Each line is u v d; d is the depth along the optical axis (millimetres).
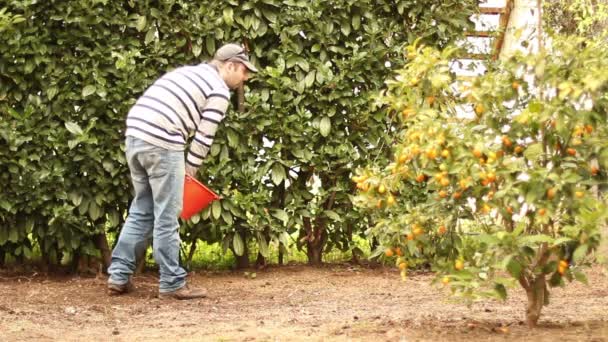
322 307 6664
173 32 7797
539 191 4527
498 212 4809
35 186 7484
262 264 8484
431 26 8172
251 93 7961
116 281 6973
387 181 5117
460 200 4973
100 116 7660
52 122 7613
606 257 4668
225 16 7781
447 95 5156
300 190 8273
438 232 4996
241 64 6824
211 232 8070
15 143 7383
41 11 7527
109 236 8406
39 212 7660
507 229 5043
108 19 7633
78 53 7695
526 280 5219
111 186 7734
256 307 6684
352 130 8242
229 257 8664
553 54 4828
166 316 6285
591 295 6938
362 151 8242
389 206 5164
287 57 7973
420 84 5039
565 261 4797
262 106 7930
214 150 7895
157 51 7730
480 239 4578
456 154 4680
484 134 4848
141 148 6574
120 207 7922
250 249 8492
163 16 7746
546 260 4953
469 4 8312
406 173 5086
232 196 7895
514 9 9273
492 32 8359
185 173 6723
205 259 8617
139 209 6949
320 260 8617
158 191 6664
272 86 8047
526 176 4773
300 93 7977
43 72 7602
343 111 8195
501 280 4703
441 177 4699
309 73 8000
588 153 4723
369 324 5645
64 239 7742
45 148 7578
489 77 4836
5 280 7641
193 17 7801
